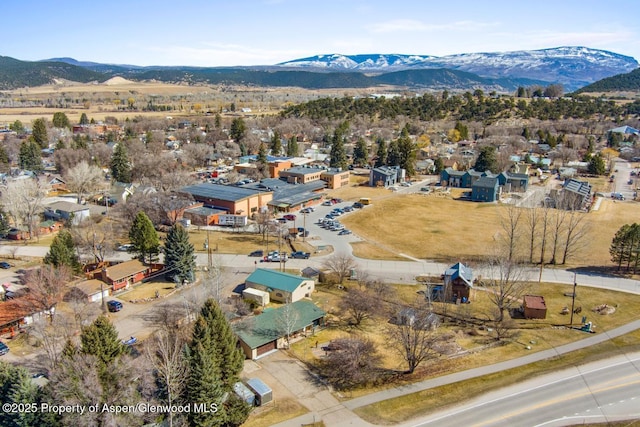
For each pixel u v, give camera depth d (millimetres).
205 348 47219
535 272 85188
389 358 59031
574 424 46781
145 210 106938
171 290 76562
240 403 47219
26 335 62562
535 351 60156
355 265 85250
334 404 50438
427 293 69188
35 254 90688
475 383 53656
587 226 104938
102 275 77438
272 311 65750
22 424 41625
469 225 114938
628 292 76812
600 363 57094
